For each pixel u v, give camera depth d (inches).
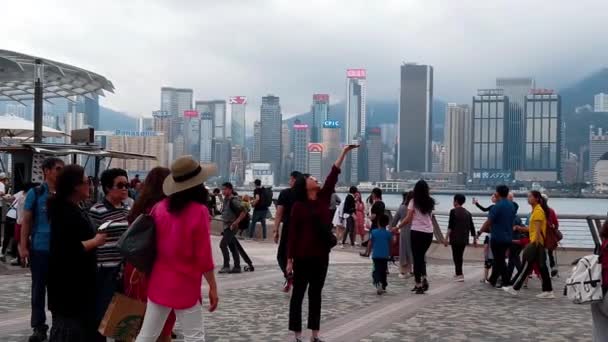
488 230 577.6
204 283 560.1
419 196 530.3
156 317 223.8
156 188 255.0
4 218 705.0
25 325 364.8
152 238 222.2
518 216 687.1
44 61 788.0
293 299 336.8
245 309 433.1
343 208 976.3
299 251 334.3
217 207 1206.9
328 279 617.6
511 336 362.3
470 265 804.0
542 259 518.0
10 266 622.2
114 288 253.3
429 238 534.0
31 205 318.7
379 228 526.0
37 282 319.3
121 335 237.3
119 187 272.8
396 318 415.2
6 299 451.8
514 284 537.0
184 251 220.7
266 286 545.0
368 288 559.8
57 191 246.2
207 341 336.2
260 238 1051.9
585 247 832.3
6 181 874.1
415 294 527.5
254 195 1051.9
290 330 337.1
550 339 355.6
